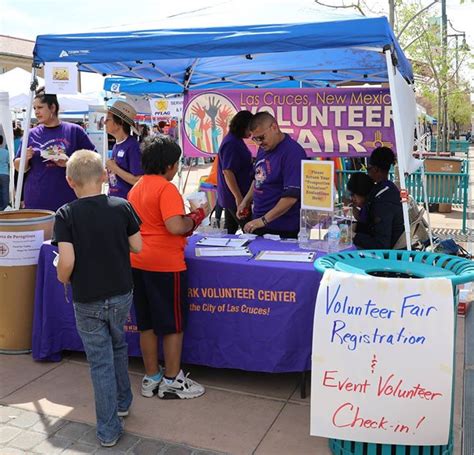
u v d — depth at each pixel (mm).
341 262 2887
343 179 9250
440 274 2668
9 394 3549
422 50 13344
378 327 2543
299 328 3408
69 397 3516
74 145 4871
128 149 4559
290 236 4336
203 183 7555
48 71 4176
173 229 3258
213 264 3561
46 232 4180
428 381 2510
